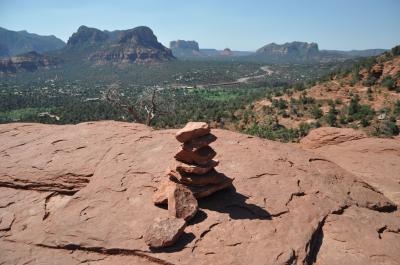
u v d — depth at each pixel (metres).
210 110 111.00
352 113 77.88
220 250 7.02
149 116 29.98
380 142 14.57
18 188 10.28
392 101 78.38
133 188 9.27
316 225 7.96
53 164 10.90
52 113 145.75
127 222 7.94
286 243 7.27
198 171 8.28
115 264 6.89
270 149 11.92
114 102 29.84
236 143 12.23
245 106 108.94
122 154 11.20
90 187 9.47
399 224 8.57
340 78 101.56
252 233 7.54
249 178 9.78
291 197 9.01
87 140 12.52
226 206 8.49
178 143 11.86
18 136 13.59
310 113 85.19
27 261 7.04
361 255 7.25
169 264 6.74
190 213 7.90
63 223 8.05
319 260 7.15
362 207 9.23
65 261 7.01
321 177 10.27
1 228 8.30
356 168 12.43
